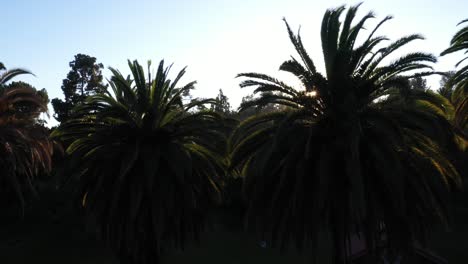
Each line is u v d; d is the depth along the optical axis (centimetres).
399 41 1488
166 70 1898
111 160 1809
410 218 1452
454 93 2898
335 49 1582
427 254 2097
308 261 2970
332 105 1516
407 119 1445
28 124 2917
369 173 1459
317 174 1464
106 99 1897
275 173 1609
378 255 1593
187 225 1942
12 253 3031
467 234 3344
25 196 3706
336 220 1496
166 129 1894
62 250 3122
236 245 3359
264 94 1574
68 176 1830
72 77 6381
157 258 1961
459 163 3644
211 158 2011
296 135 1523
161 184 1819
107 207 1831
